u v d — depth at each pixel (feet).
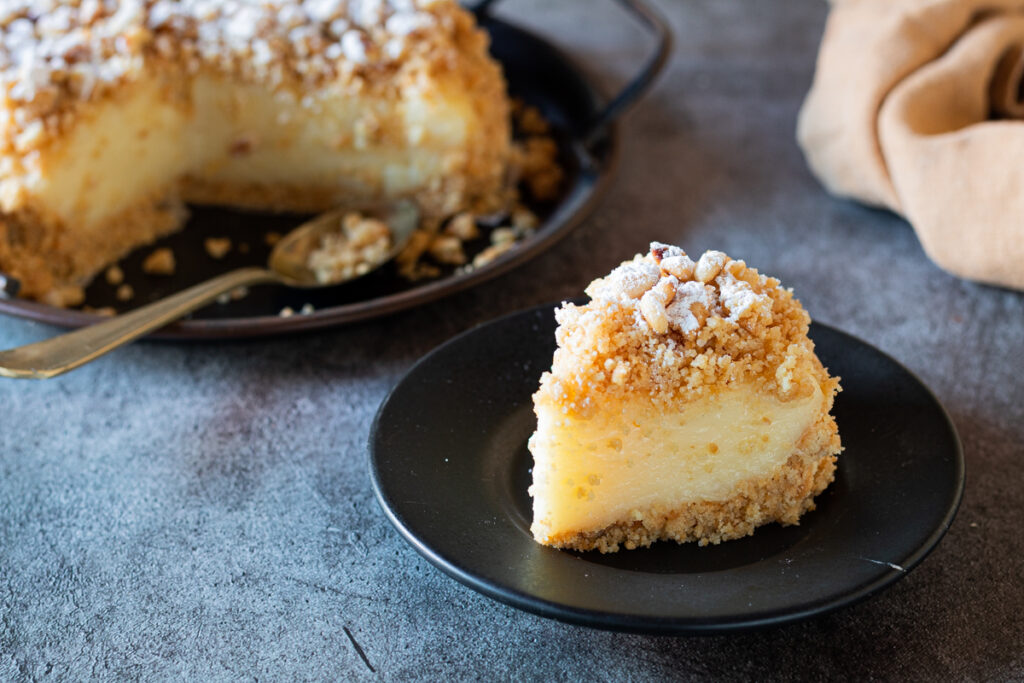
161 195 1.68
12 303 1.35
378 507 1.21
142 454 1.27
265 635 1.09
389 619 1.10
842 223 1.64
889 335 1.43
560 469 1.09
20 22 1.62
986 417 1.30
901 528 1.07
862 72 1.61
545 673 1.06
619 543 1.12
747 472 1.11
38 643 1.09
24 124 1.50
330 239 1.57
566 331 1.11
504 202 1.66
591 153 1.65
